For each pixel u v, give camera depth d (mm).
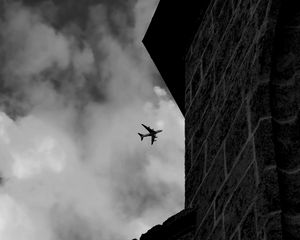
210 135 7996
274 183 6230
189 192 8070
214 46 8781
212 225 7176
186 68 9672
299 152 6453
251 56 7328
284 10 7164
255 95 6938
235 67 7789
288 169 6363
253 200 6430
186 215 7730
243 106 7234
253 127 6836
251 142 6805
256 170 6523
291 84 6867
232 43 8125
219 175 7379
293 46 7047
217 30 8844
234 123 7363
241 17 8047
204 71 8898
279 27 7113
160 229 8008
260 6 7465
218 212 7121
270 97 6805
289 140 6539
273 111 6730
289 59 6996
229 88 7809
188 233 7707
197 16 9680
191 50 9695
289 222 6031
